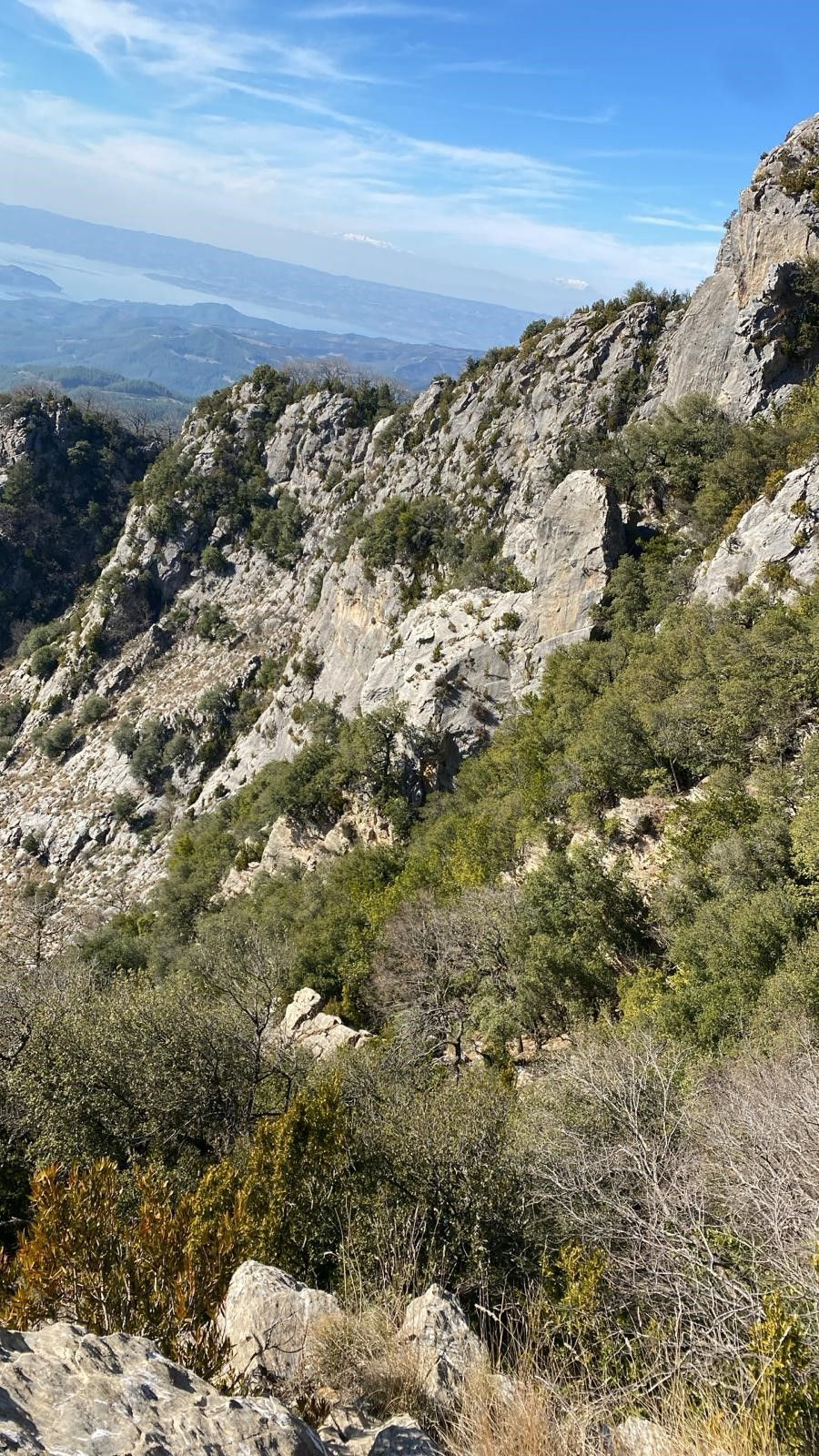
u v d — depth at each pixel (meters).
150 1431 3.79
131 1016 16.19
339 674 76.19
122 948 46.66
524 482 69.81
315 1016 26.81
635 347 69.25
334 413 115.88
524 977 20.38
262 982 20.45
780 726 22.89
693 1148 8.76
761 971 14.67
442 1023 23.03
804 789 20.14
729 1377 5.40
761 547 32.81
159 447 149.00
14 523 131.12
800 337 45.56
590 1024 17.36
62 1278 5.90
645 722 25.75
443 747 46.03
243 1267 6.97
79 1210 6.27
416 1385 5.76
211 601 110.19
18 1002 16.81
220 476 116.69
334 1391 5.80
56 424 138.12
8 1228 13.05
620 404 67.06
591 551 43.16
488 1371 5.72
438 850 35.66
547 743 34.94
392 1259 8.66
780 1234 6.49
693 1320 6.39
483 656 46.88
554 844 26.48
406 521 73.94
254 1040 16.89
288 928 36.97
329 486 111.50
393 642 60.88
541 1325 7.02
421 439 94.81
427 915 27.02
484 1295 8.55
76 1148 14.16
